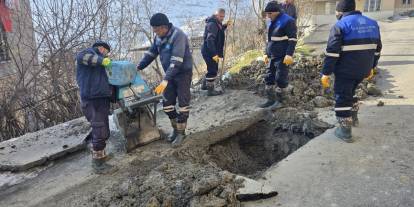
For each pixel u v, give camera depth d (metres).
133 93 4.75
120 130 4.92
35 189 4.29
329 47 4.41
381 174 3.96
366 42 4.38
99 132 4.41
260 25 12.68
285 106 6.25
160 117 6.23
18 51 7.70
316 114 5.82
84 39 8.15
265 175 4.12
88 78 4.31
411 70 7.91
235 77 8.00
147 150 4.98
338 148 4.59
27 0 8.09
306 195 3.68
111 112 6.71
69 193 4.12
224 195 3.52
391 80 7.31
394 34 14.30
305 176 4.03
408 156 4.29
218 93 7.25
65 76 7.89
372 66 4.73
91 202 3.81
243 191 3.65
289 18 5.71
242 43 13.35
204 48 7.05
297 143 5.65
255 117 5.98
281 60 5.92
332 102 6.29
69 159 5.03
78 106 7.75
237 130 5.75
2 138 7.05
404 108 5.73
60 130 5.89
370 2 23.28
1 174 4.73
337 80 4.66
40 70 7.65
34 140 5.55
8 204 4.01
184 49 4.74
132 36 9.20
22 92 7.39
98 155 4.50
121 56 8.98
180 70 4.88
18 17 8.02
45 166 4.88
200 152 5.12
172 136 5.21
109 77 4.57
